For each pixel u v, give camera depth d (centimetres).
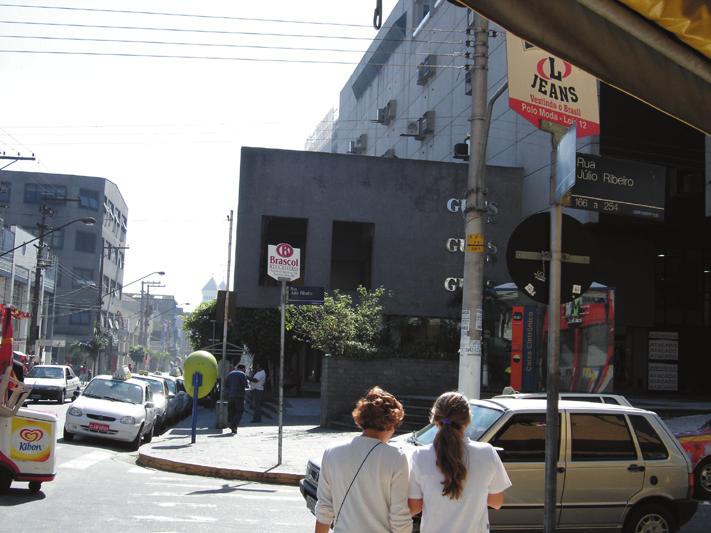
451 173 3100
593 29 286
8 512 864
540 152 2875
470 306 1188
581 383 1758
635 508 757
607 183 571
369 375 2138
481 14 271
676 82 306
